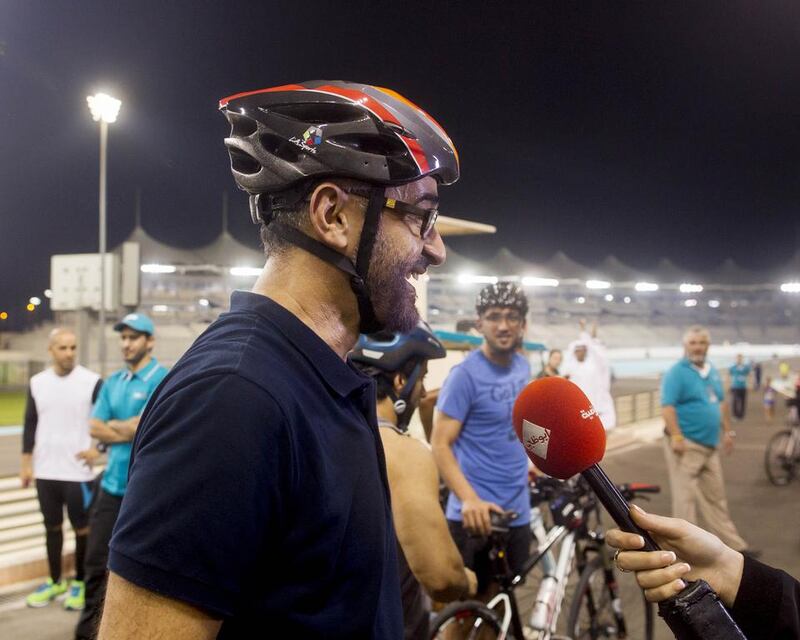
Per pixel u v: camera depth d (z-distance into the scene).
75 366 5.03
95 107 15.19
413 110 1.14
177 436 0.85
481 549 3.37
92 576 3.89
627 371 38.88
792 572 5.48
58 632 4.46
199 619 0.82
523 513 3.62
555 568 3.66
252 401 0.87
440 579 2.03
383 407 2.24
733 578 1.24
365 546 0.97
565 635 3.62
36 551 5.68
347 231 1.07
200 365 0.92
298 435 0.91
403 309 1.12
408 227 1.12
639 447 13.14
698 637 1.06
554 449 1.22
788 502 8.08
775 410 20.19
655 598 1.11
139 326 4.23
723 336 57.88
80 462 4.95
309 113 1.07
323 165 1.04
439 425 3.50
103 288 10.97
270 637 0.90
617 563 1.16
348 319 1.10
